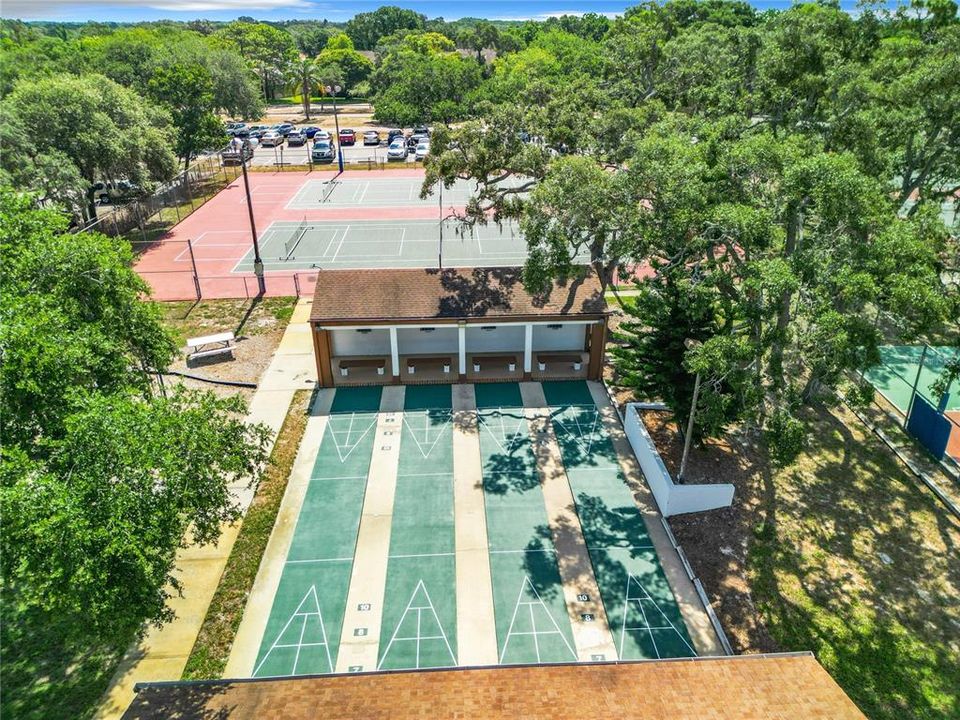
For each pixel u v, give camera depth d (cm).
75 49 9488
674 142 2186
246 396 2592
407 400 2575
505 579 1767
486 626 1627
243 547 1864
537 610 1673
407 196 5544
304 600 1698
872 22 3341
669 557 1842
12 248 1452
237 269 3909
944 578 1770
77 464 1149
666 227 2059
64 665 1510
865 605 1691
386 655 1548
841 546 1878
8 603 1498
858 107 2692
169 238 4478
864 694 1465
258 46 12150
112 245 1686
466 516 1988
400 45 12606
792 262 1708
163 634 1595
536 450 2288
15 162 3809
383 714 1107
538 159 2852
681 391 2048
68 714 1398
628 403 2425
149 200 4891
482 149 2848
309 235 4531
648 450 2127
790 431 1608
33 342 1220
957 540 1897
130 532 1099
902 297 1591
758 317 1836
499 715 1098
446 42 12538
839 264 1734
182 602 1683
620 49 5216
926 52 3228
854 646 1580
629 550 1866
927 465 2205
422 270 2730
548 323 2588
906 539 1903
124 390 1422
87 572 1027
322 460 2228
